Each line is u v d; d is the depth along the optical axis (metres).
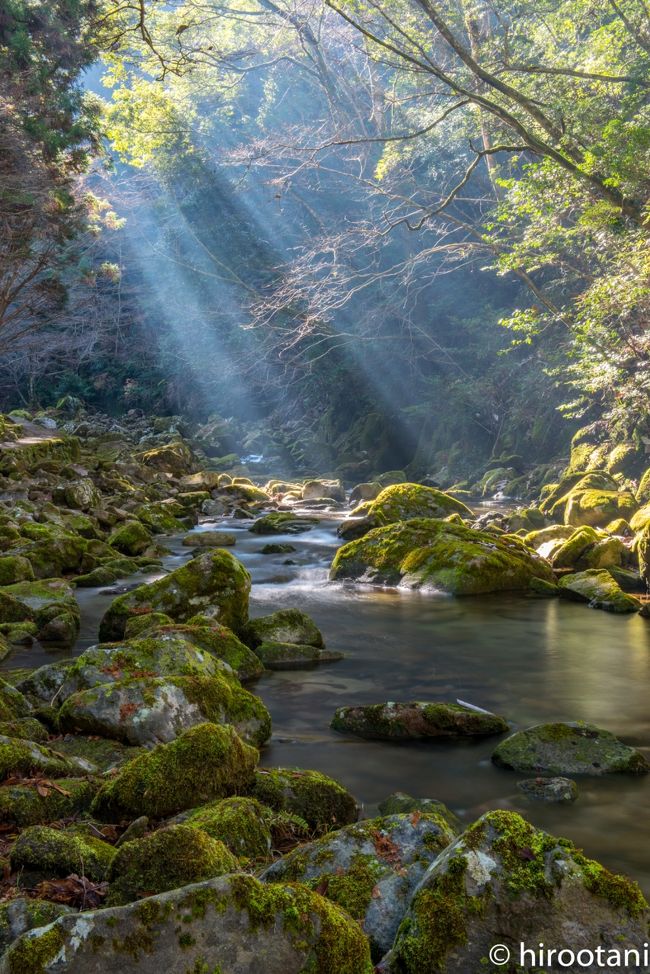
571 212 17.67
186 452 28.70
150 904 2.39
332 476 28.86
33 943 2.29
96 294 41.41
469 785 4.91
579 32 19.77
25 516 13.78
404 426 30.55
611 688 6.91
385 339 30.23
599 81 16.48
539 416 24.98
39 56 24.77
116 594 10.45
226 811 3.63
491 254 26.12
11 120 23.95
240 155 29.55
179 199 36.16
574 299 20.88
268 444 36.16
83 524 14.47
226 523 18.20
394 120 28.64
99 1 23.28
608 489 17.16
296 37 28.67
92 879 3.14
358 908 2.91
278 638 7.96
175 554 13.84
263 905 2.47
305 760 5.29
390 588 11.52
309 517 17.95
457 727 5.79
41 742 4.86
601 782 4.96
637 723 6.04
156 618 7.45
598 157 15.05
